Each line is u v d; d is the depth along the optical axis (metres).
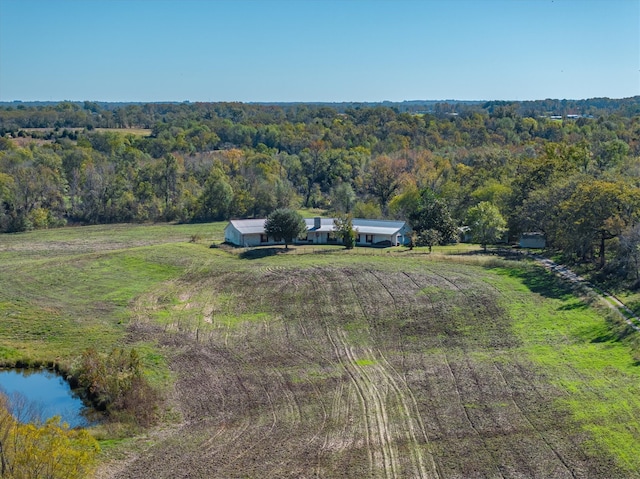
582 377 44.28
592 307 57.94
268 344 53.78
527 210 86.06
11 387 45.59
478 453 34.91
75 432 33.12
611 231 66.31
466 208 104.31
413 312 59.72
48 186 120.88
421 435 37.22
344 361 49.78
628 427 36.94
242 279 71.94
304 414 40.47
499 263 76.31
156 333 56.47
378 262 79.06
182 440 37.22
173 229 115.00
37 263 78.94
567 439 36.09
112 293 67.94
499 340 52.50
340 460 34.44
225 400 43.00
